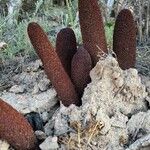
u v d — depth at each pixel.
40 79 0.70
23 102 0.66
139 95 0.64
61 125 0.60
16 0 1.02
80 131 0.58
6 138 0.56
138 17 0.91
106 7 0.93
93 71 0.62
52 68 0.60
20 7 1.03
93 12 0.61
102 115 0.58
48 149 0.56
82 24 0.63
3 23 0.96
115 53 0.66
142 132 0.61
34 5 1.06
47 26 0.94
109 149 0.58
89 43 0.64
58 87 0.62
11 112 0.55
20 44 0.86
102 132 0.58
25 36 0.86
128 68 0.66
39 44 0.58
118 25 0.64
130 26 0.63
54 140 0.56
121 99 0.63
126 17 0.63
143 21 0.92
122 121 0.61
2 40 0.90
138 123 0.61
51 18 1.01
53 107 0.67
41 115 0.65
